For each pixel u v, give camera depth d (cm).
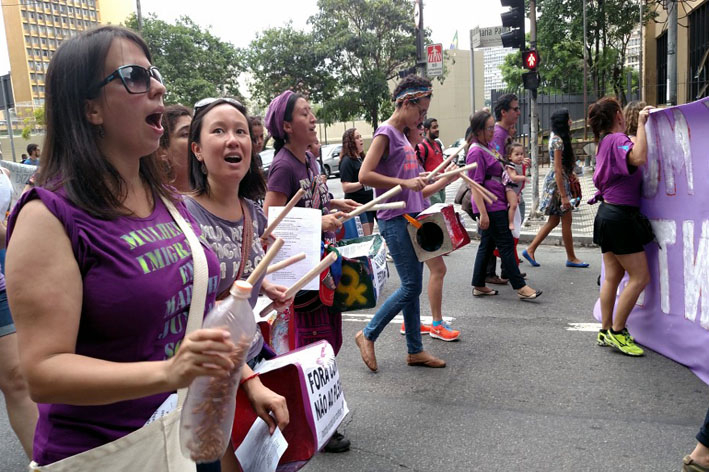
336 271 308
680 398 372
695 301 402
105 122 145
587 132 2369
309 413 207
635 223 423
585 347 469
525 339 495
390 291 700
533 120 1072
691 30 1697
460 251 898
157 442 150
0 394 431
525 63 1056
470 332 522
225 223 222
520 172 743
